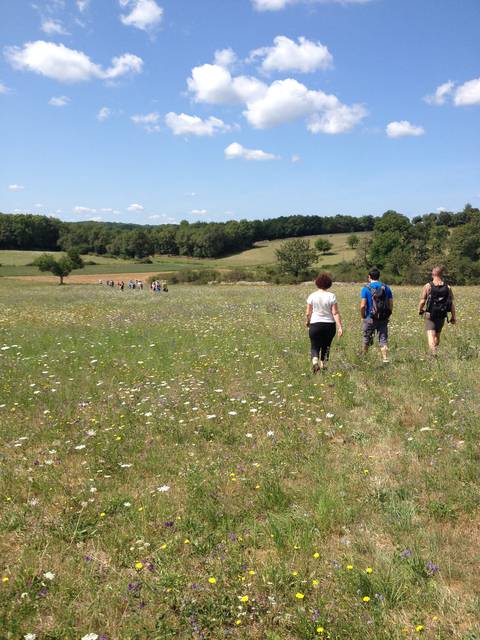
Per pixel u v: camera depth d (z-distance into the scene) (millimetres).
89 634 2820
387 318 9562
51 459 5402
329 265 96500
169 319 18109
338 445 5594
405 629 2748
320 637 2729
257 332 14141
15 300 32688
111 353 11469
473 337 11391
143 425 6527
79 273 97062
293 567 3367
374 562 3354
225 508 4207
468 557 3363
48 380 8922
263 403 7133
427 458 4969
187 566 3480
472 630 2711
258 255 126688
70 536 3930
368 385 7711
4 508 4418
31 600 3145
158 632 2885
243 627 2914
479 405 6258
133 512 4180
